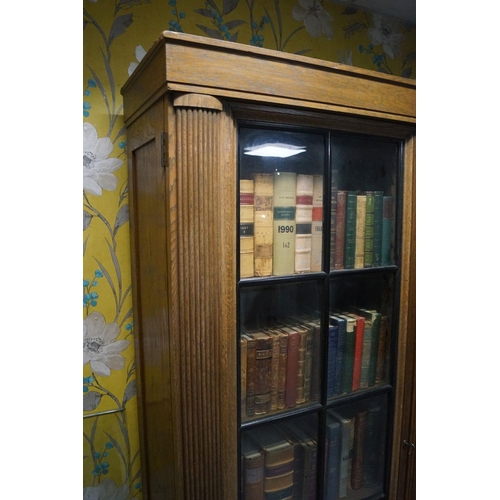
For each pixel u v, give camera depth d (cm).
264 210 77
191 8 102
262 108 67
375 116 78
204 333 66
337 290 88
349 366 91
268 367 81
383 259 93
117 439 102
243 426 76
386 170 90
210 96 62
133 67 97
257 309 78
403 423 95
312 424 87
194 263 64
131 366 103
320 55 123
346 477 94
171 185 61
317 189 82
